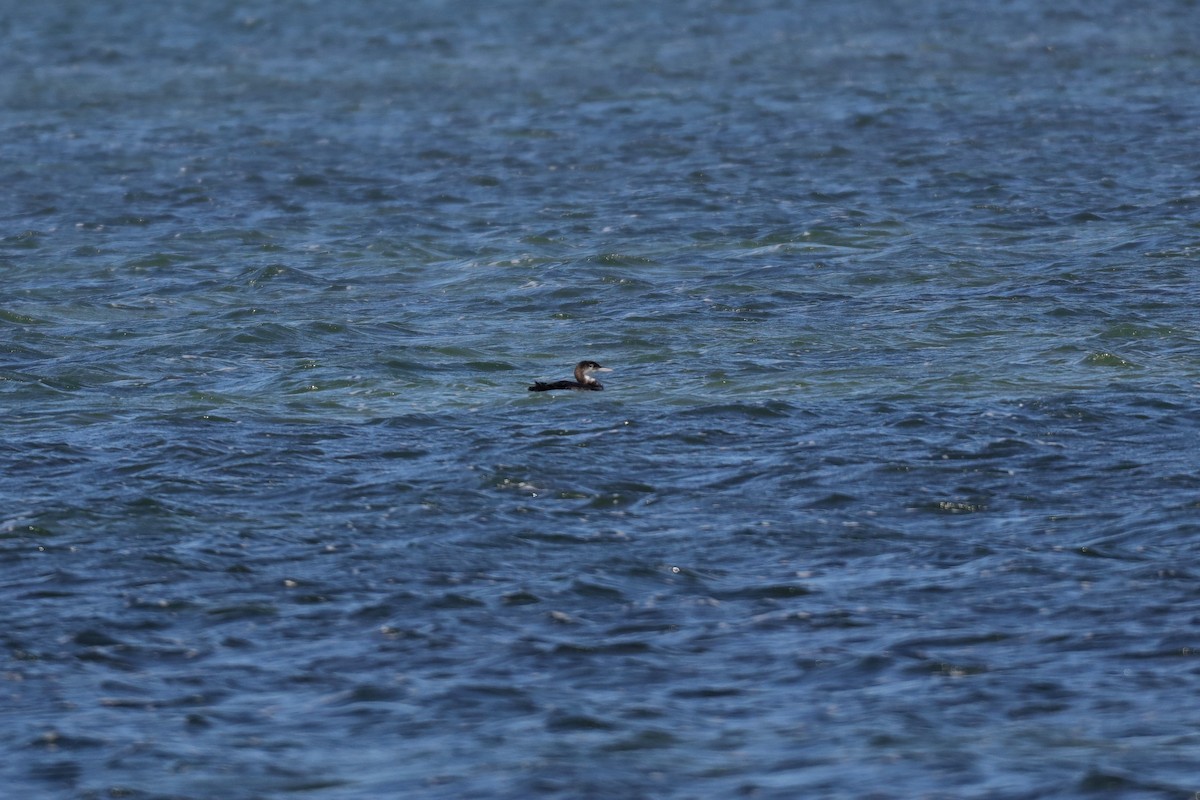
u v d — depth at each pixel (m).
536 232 120.06
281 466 68.06
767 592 55.78
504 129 166.62
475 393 79.25
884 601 54.97
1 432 73.31
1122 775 44.28
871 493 64.19
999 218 120.25
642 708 48.47
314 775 45.16
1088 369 80.50
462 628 53.44
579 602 55.22
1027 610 54.00
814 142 154.12
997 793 43.72
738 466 67.44
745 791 44.09
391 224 124.50
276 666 51.16
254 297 102.56
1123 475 65.31
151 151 158.75
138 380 82.81
